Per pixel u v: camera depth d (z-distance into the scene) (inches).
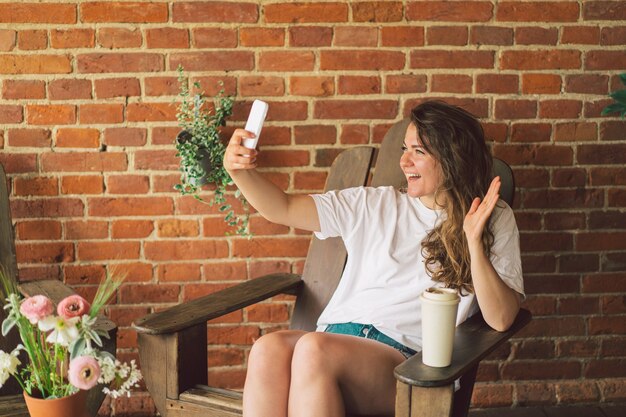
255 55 97.1
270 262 102.2
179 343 74.9
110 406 103.0
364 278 79.6
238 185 77.0
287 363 71.8
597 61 99.1
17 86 96.1
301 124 99.0
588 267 103.6
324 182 100.2
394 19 97.2
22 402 77.4
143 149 98.4
